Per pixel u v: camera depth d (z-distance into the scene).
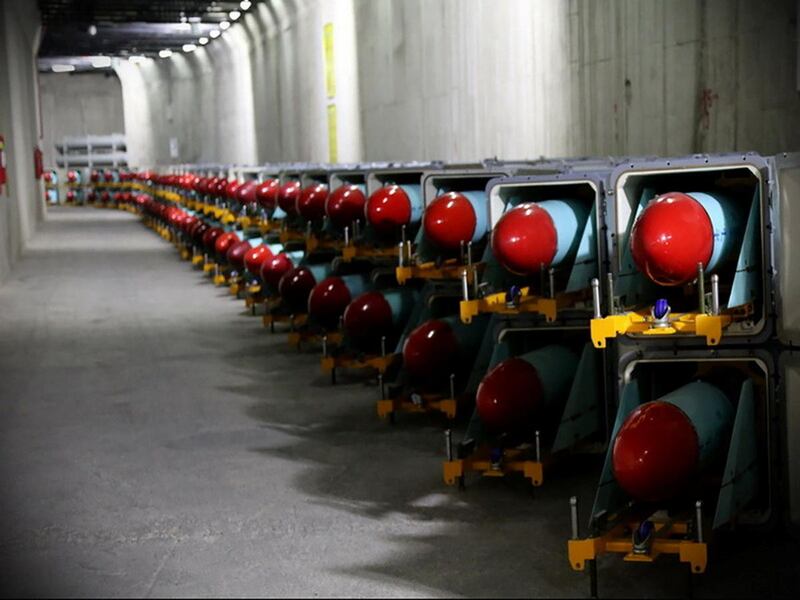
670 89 9.67
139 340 11.89
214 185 16.89
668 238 5.01
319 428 7.75
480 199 7.79
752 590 4.61
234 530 5.53
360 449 7.14
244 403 8.63
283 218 12.71
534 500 5.94
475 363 7.59
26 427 7.92
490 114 14.27
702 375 5.65
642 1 10.03
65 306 14.87
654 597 4.56
